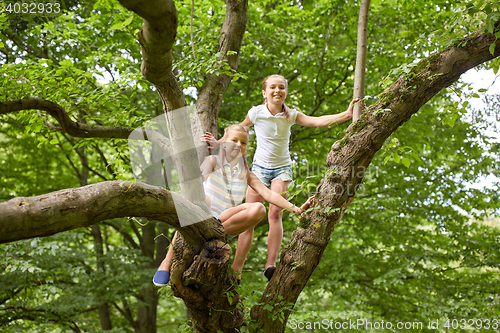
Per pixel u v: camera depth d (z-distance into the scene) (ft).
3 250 15.28
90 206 5.52
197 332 8.39
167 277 7.85
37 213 5.06
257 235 22.54
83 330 19.36
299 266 8.60
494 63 8.71
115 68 16.52
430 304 18.62
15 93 9.46
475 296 18.89
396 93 8.43
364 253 21.34
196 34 14.40
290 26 20.17
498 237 19.70
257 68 21.07
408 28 19.20
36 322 18.89
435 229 21.13
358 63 8.77
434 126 20.72
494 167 19.89
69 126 9.29
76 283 20.83
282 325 8.87
